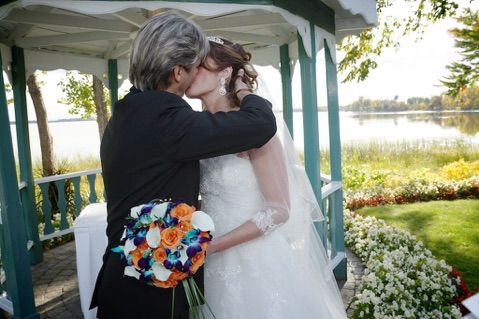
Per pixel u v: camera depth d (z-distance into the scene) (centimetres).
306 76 313
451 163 979
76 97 820
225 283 151
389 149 1134
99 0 228
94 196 545
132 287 133
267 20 351
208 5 240
